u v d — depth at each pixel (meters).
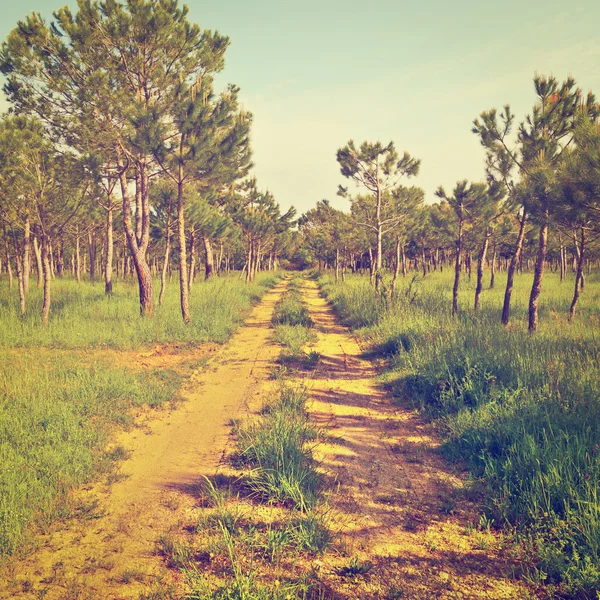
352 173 21.11
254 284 31.48
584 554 3.85
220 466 5.86
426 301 18.12
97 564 3.89
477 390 7.84
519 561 3.97
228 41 15.77
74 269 38.88
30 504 4.67
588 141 7.61
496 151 13.14
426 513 4.79
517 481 5.06
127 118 13.54
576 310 16.69
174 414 7.79
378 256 21.06
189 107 13.49
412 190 22.69
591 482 4.59
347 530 4.46
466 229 20.09
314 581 3.70
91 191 16.53
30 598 3.47
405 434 6.95
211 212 25.31
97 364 9.94
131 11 13.82
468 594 3.56
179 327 14.18
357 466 5.86
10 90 14.40
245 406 8.16
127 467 5.82
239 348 12.88
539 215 9.96
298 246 68.62
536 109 11.73
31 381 8.27
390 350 12.05
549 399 6.81
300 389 9.02
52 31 14.06
